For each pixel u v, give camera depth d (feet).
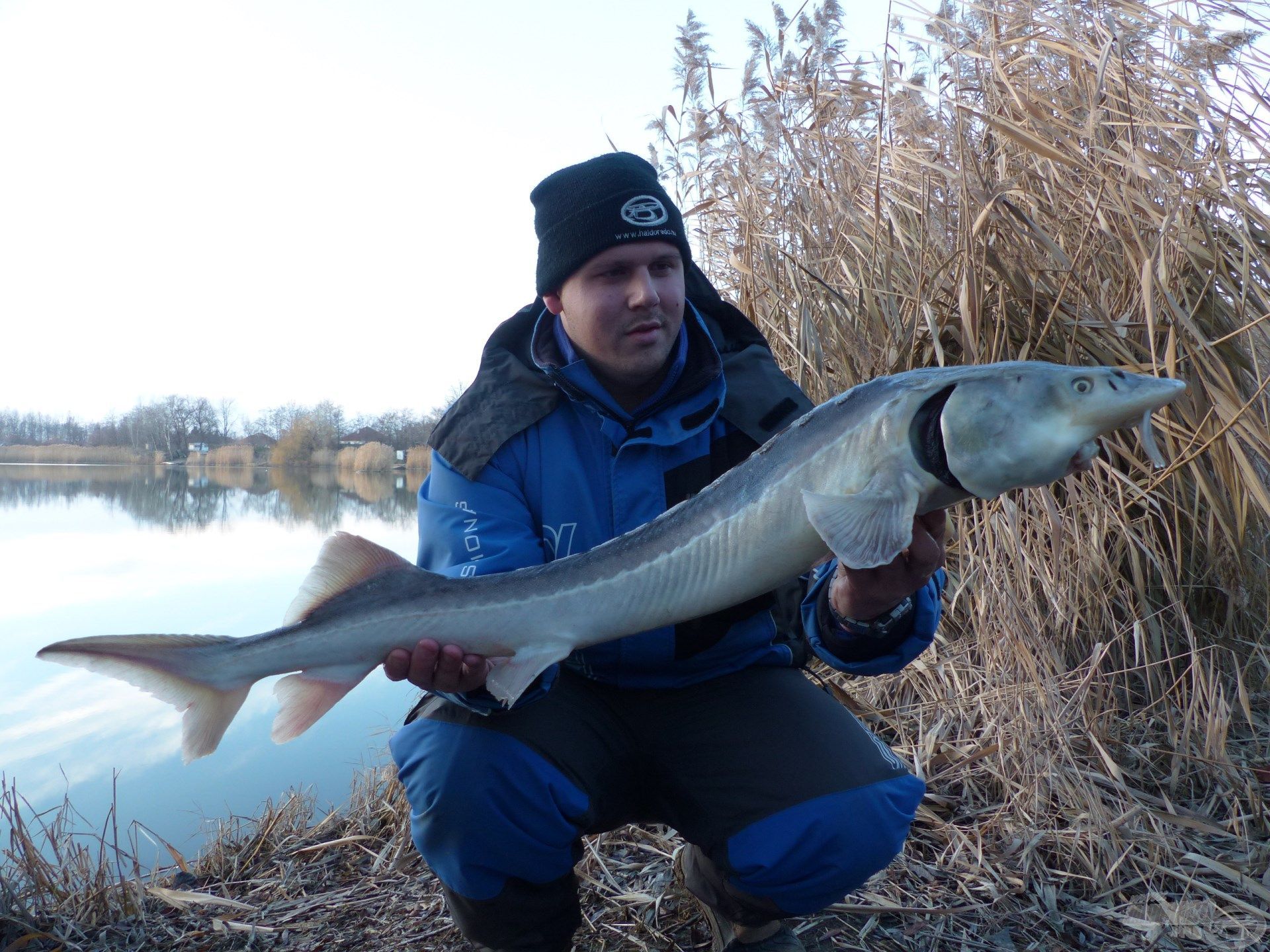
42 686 18.15
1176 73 13.51
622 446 8.00
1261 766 10.51
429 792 7.07
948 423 6.14
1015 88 14.05
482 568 7.63
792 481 6.75
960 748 11.08
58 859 10.29
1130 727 11.53
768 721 7.43
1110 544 12.79
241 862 10.66
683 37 16.88
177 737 15.55
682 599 7.04
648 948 8.20
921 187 14.40
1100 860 9.11
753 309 14.90
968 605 12.39
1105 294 12.96
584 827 7.38
